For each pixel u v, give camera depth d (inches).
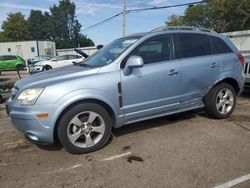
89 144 164.2
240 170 141.8
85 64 193.2
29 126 153.6
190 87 198.1
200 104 210.2
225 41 220.4
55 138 160.6
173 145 173.6
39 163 155.6
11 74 898.7
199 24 2223.2
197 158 155.5
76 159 158.9
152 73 179.3
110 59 178.2
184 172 140.9
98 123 167.9
